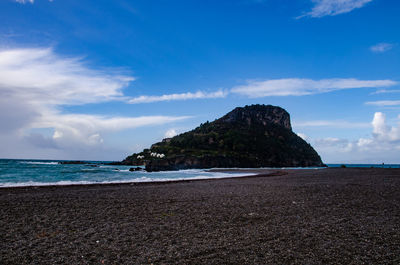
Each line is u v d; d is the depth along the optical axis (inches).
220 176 1780.3
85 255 280.7
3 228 379.2
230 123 6550.2
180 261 266.1
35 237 340.8
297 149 6008.9
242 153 4896.7
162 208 527.8
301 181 1152.8
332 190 794.8
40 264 256.2
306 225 401.7
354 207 538.9
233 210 508.1
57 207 532.7
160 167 2819.9
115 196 687.7
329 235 353.4
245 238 339.9
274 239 336.2
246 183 1085.1
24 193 741.3
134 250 296.2
